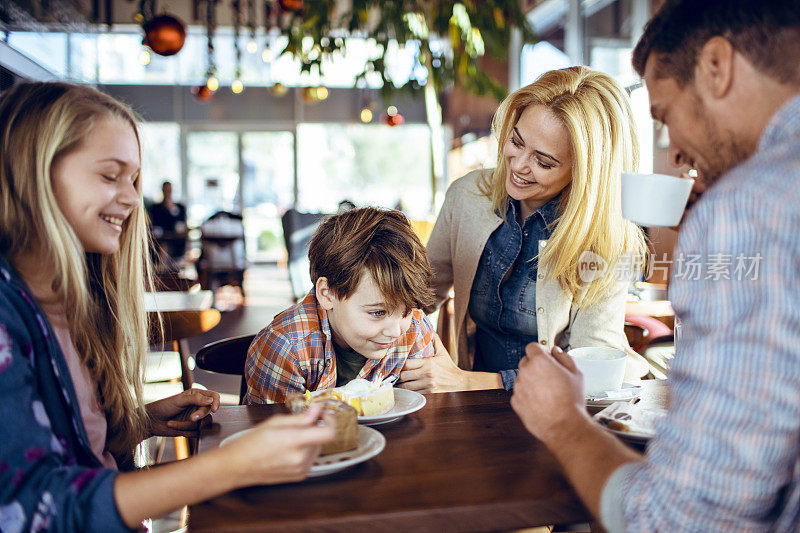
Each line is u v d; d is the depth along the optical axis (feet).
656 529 2.01
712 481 1.88
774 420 1.81
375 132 36.91
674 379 2.16
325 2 12.10
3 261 2.72
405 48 12.53
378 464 2.96
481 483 2.74
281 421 2.50
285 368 4.33
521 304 5.39
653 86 2.55
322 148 36.60
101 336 3.59
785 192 1.91
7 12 20.84
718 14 2.24
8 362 2.50
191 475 2.44
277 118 35.81
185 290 10.19
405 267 4.25
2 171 2.81
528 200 5.27
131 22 31.12
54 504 2.40
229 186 36.24
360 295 4.23
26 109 2.83
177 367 8.35
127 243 3.65
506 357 5.64
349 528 2.42
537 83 4.79
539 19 22.97
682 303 2.10
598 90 4.67
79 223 2.96
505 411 3.81
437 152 13.29
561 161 4.70
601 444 2.52
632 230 4.95
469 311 5.86
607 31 16.92
